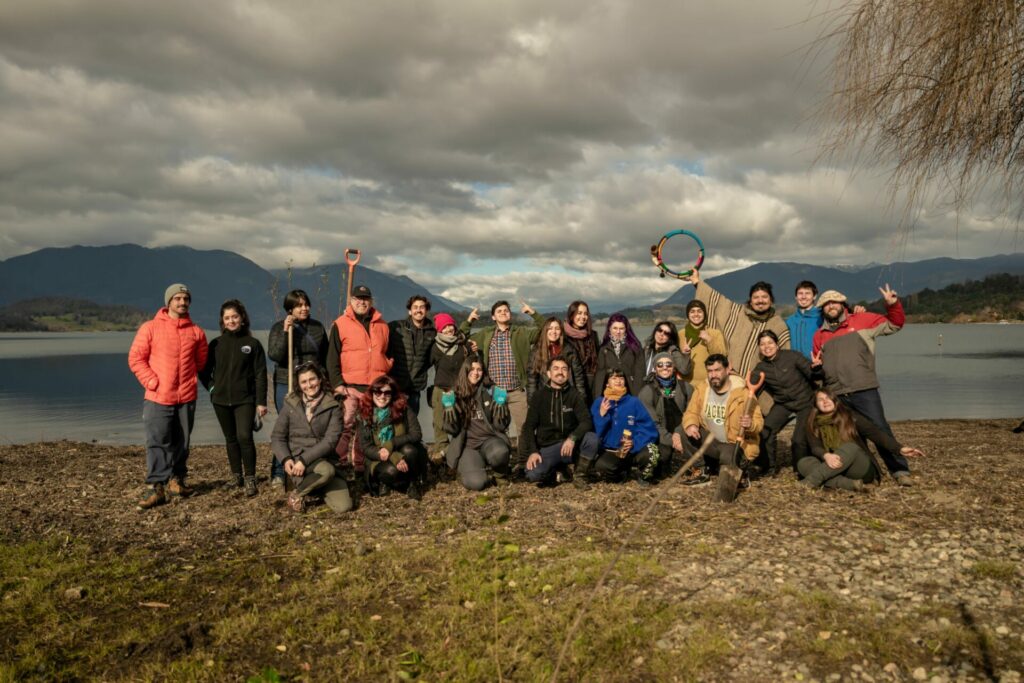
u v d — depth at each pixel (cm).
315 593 459
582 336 815
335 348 746
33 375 6606
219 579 496
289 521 634
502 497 696
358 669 358
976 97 484
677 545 514
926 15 494
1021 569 439
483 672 349
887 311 686
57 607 451
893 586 425
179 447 714
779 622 383
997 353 8881
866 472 667
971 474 715
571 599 426
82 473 868
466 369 752
